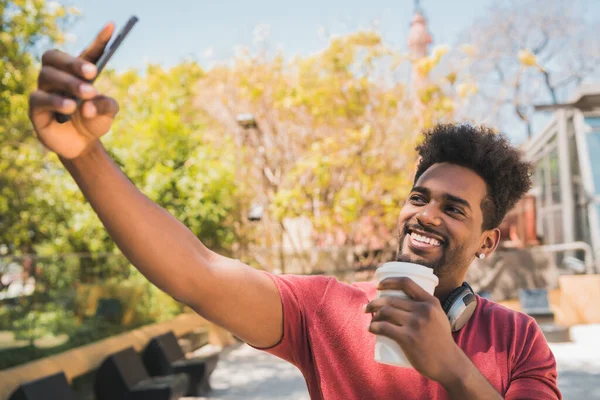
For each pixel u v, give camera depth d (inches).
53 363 260.5
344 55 624.1
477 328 62.6
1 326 253.6
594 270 616.7
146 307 418.9
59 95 41.6
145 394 266.8
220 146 617.6
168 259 51.9
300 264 604.7
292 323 62.7
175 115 526.0
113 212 49.4
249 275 59.2
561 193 696.4
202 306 56.0
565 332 478.3
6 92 335.0
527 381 59.9
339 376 61.8
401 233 61.7
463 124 65.7
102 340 321.7
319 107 626.2
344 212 579.5
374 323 43.9
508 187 62.8
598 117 666.8
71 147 45.1
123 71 690.2
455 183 60.5
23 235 431.5
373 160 614.9
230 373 395.2
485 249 64.5
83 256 335.3
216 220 494.0
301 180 631.8
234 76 692.7
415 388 59.9
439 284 61.5
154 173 484.1
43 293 289.7
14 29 331.6
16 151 399.5
